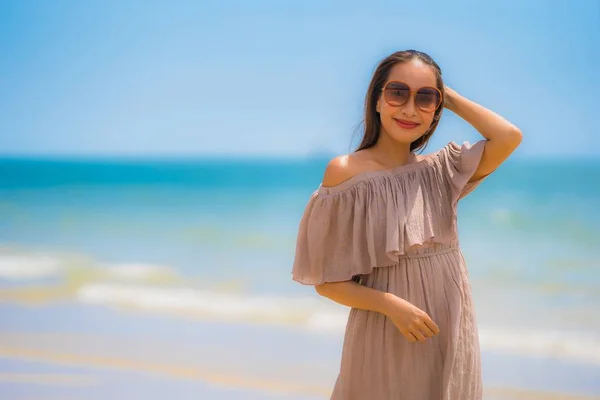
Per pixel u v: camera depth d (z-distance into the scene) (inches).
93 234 881.5
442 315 129.6
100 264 647.8
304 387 273.7
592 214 901.2
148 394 264.2
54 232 904.9
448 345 128.1
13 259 689.6
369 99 135.9
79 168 2785.4
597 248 658.8
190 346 339.6
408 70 129.7
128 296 484.7
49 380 282.0
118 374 289.3
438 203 131.6
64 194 1464.1
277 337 358.0
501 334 369.4
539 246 682.8
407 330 123.3
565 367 307.4
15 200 1326.3
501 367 310.7
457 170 133.1
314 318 400.5
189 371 295.7
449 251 133.3
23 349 331.3
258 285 519.2
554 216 892.0
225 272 591.2
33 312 428.8
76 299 475.5
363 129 141.9
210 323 394.0
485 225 842.2
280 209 1166.3
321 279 131.0
